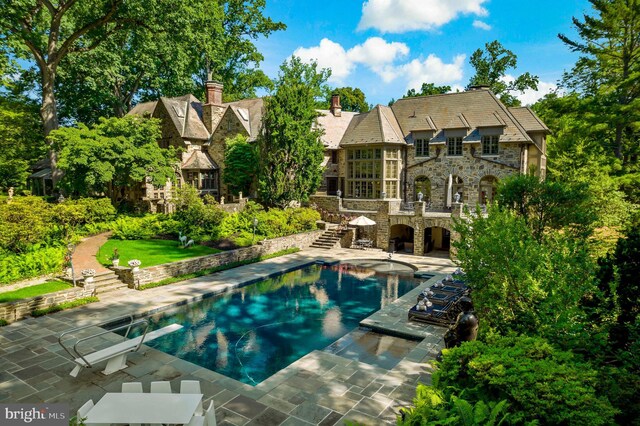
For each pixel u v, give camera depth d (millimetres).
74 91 40375
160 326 14352
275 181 31125
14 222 19578
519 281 7863
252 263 24391
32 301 14523
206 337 13453
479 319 8859
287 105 30859
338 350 12328
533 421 4738
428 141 32688
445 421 4781
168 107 39156
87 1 29844
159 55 35594
